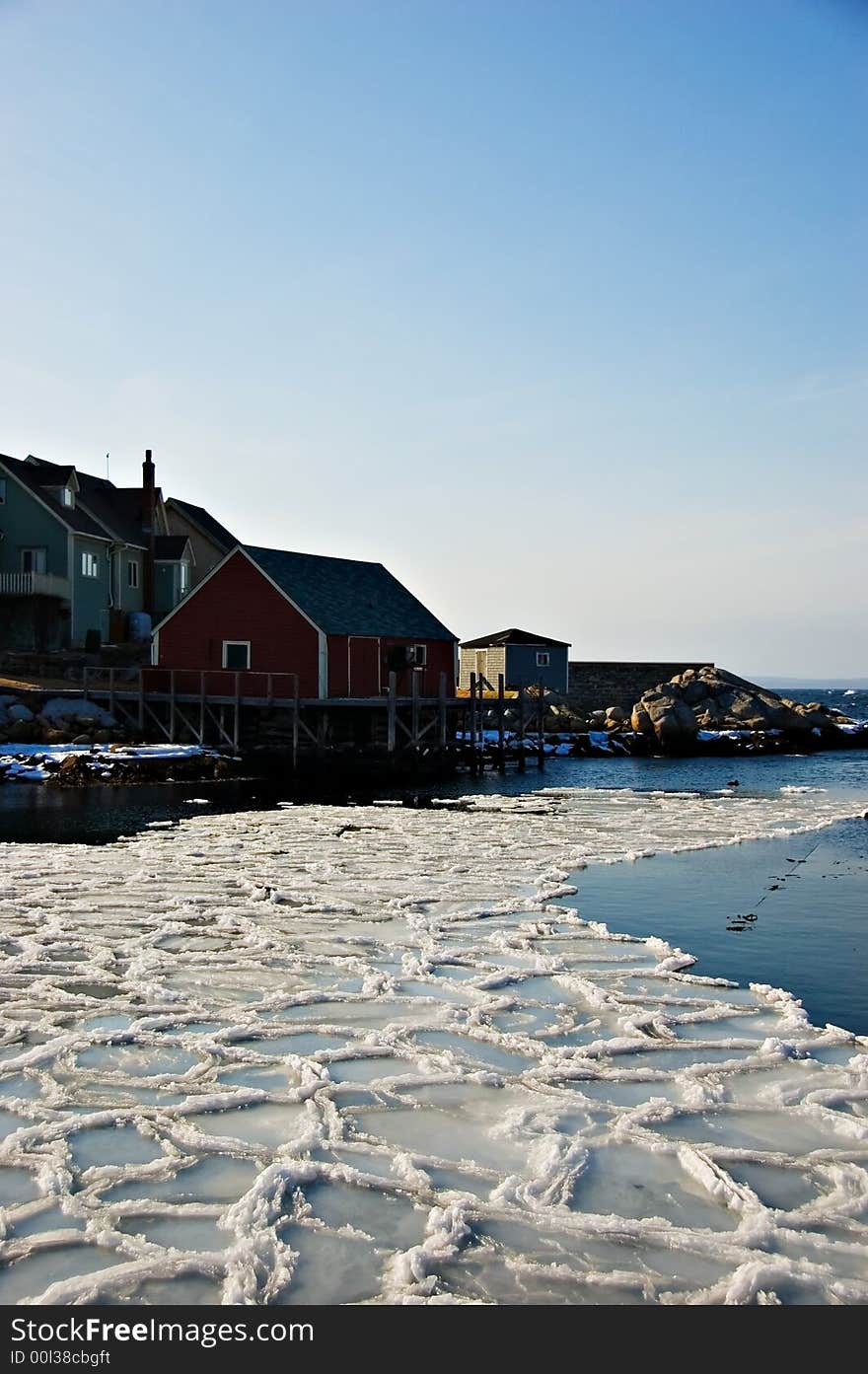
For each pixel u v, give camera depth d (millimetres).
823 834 21906
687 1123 7742
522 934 13242
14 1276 5898
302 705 37000
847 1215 6453
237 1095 8164
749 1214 6457
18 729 35250
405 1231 6340
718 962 12156
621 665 67938
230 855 18641
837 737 54125
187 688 40844
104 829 22047
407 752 37625
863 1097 8156
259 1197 6586
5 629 46000
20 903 14750
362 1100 8172
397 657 42875
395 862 18094
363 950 12484
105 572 50562
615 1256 6078
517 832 21906
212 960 11977
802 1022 9891
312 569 43406
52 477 48531
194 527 60469
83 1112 7926
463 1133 7617
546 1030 9742
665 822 23719
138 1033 9547
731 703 60000
